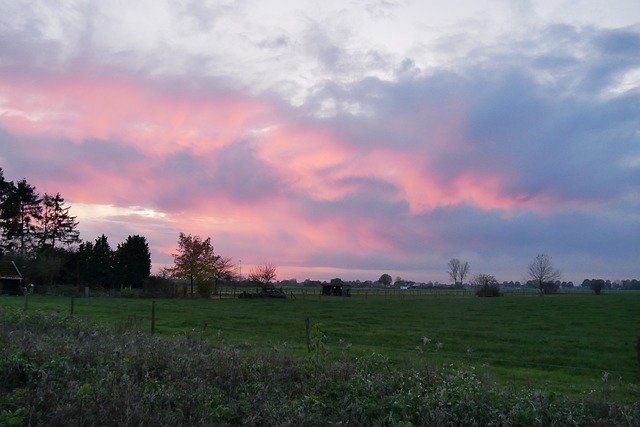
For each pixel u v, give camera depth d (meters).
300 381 9.64
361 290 149.88
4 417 6.25
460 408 7.69
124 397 7.23
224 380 9.36
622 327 38.47
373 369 10.27
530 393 8.56
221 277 85.25
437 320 43.16
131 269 94.25
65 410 6.61
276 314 45.72
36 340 11.33
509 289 179.12
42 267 79.06
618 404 8.84
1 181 96.56
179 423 6.79
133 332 15.63
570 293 130.88
